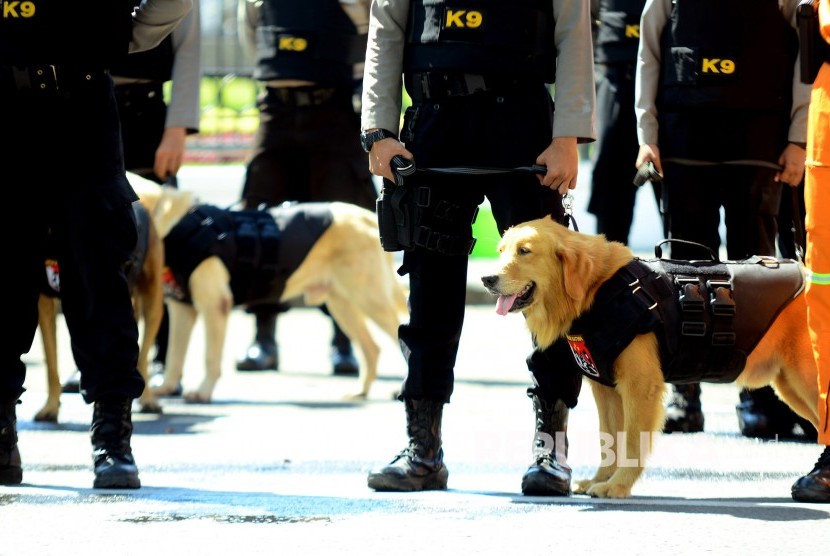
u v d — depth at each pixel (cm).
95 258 802
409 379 820
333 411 1282
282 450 1023
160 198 1329
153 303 1226
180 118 1117
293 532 671
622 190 1245
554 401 808
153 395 1278
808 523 693
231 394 1420
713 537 656
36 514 716
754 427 1062
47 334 1150
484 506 747
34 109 782
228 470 921
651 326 761
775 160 971
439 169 779
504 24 778
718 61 957
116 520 701
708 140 966
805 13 757
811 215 763
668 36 978
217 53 2397
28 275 816
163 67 1134
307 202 1505
